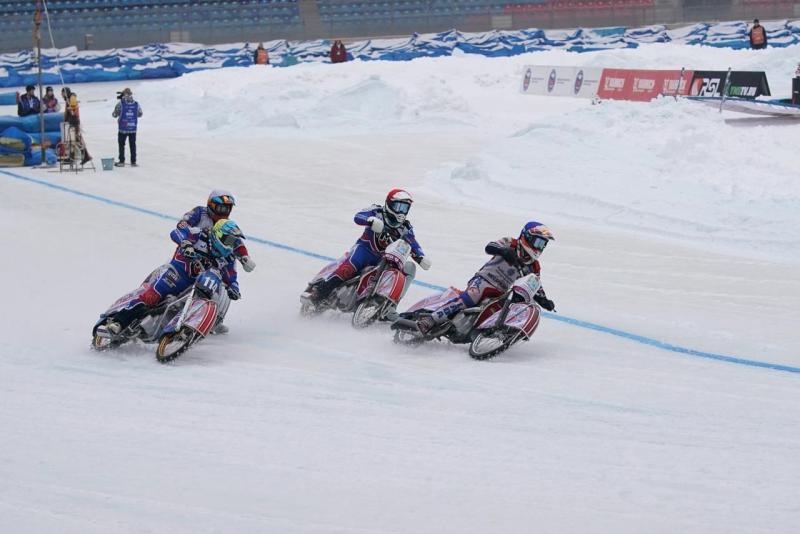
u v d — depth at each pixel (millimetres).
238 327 17547
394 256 17094
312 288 17766
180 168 39469
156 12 94000
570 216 28297
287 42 91125
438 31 97375
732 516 9086
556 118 38250
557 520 8953
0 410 12578
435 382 14016
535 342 16609
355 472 10242
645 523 8898
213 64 87938
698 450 11094
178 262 15789
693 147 30984
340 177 36500
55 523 8773
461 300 15664
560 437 11531
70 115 39031
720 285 20859
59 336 16875
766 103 43156
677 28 93688
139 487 9727
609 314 18594
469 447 11117
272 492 9617
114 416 12312
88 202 31875
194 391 13531
